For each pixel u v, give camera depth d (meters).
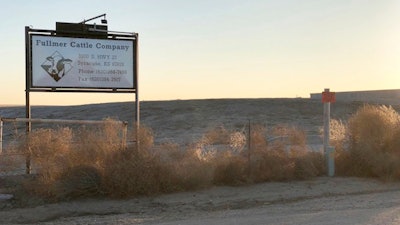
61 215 10.45
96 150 12.50
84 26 14.83
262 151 14.61
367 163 15.30
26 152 12.23
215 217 10.00
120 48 15.28
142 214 10.60
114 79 15.22
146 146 12.99
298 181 14.53
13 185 12.07
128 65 15.38
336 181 14.62
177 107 59.62
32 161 12.38
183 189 12.84
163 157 13.03
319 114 55.06
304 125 44.59
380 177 15.02
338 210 10.69
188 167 13.10
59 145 12.26
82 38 14.84
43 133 12.45
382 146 15.95
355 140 16.12
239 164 13.98
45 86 14.42
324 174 15.50
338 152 16.20
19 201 11.27
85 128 13.30
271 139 15.19
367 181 14.74
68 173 11.91
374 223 9.09
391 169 14.93
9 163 12.29
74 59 14.74
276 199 12.29
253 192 12.97
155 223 9.48
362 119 16.17
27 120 12.89
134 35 15.42
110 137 12.95
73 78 14.74
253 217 9.89
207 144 15.41
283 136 15.45
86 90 14.91
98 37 15.04
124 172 12.02
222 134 15.78
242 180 13.81
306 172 14.77
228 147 14.81
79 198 11.68
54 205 11.06
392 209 10.66
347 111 56.38
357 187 13.89
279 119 50.06
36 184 11.71
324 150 15.89
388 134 16.08
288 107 59.53
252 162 14.34
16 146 12.52
